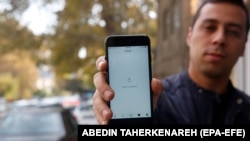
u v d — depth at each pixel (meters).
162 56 5.69
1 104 10.91
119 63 0.55
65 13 5.75
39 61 6.98
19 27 6.10
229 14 0.69
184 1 3.99
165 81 0.71
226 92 0.70
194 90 0.68
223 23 0.68
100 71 0.50
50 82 25.73
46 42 6.11
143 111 0.54
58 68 7.08
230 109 0.68
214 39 0.68
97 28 5.75
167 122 0.65
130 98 0.54
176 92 0.68
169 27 5.09
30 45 6.12
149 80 0.55
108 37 0.56
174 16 4.77
